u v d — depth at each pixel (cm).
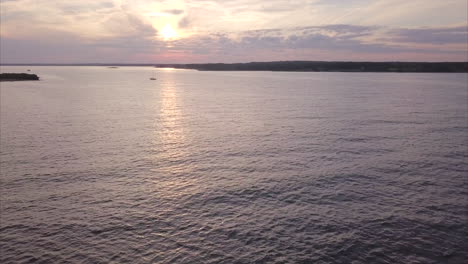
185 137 3912
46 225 1827
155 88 12519
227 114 5794
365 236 1727
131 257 1559
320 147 3400
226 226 1830
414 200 2152
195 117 5472
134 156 3109
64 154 3133
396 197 2197
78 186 2366
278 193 2258
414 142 3581
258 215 1953
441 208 2038
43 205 2061
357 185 2392
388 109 6153
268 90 11312
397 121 4862
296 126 4534
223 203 2111
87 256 1562
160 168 2775
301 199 2166
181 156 3122
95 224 1844
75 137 3850
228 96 9294
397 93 9562
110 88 12162
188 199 2170
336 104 7038
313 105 6919
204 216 1942
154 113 5925
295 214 1964
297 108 6469
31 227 1806
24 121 4831
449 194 2241
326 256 1564
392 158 3020
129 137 3900
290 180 2488
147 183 2441
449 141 3622
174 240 1695
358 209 2027
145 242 1678
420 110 6012
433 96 8619
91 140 3712
